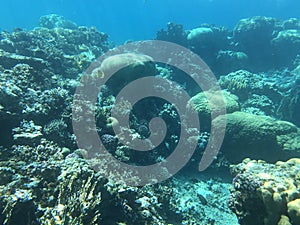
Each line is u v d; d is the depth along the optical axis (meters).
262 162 2.13
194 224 2.35
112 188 1.83
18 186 1.61
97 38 6.59
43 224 1.37
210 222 2.47
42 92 2.65
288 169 1.95
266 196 1.64
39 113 2.37
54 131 2.31
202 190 3.01
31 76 2.82
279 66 7.07
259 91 4.87
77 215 1.46
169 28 6.95
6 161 1.86
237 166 2.21
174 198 2.62
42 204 1.55
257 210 1.77
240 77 5.01
